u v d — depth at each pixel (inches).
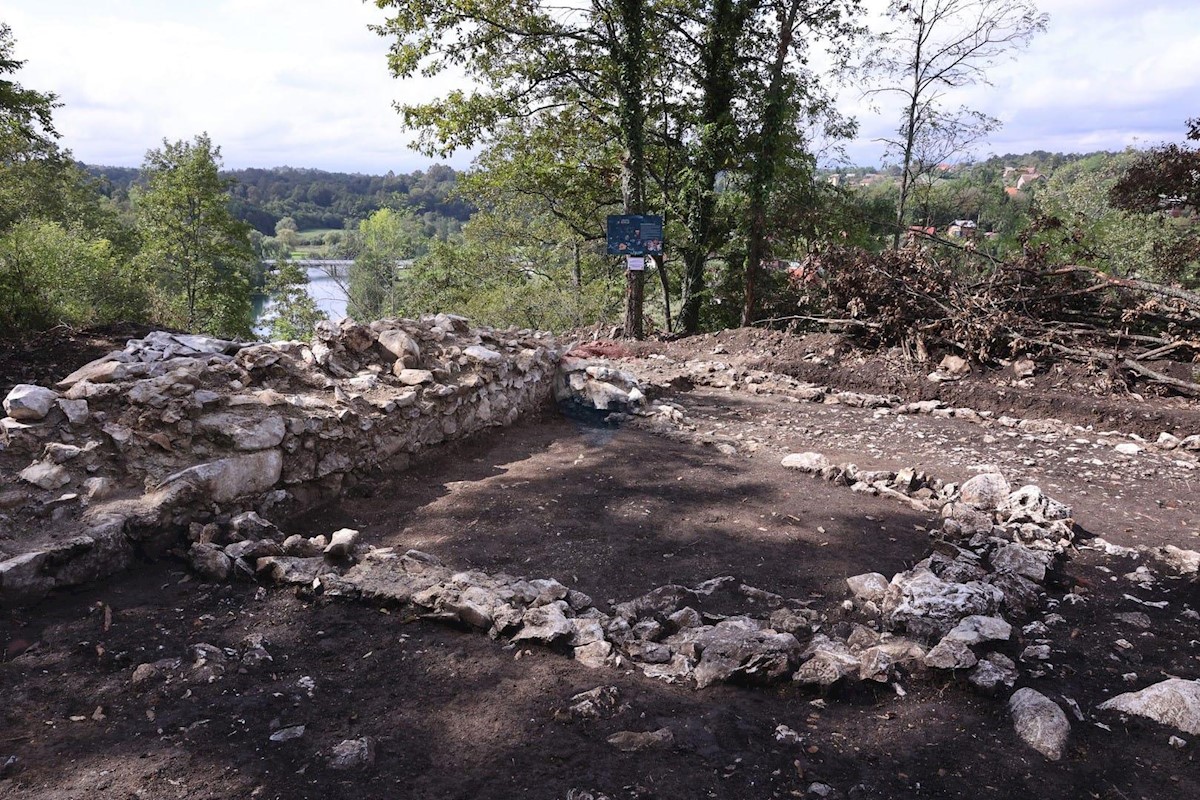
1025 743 110.8
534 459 249.4
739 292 650.2
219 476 166.1
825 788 97.4
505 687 118.0
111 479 159.5
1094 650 140.8
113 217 1584.6
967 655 126.3
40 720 103.0
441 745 102.8
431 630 135.6
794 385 385.1
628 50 546.3
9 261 344.8
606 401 314.0
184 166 1218.6
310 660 123.7
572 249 952.3
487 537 181.6
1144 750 110.0
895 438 298.8
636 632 136.3
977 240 526.6
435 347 271.0
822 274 486.6
